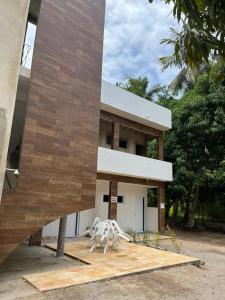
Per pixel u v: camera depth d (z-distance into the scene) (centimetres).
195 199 1761
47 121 630
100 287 515
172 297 484
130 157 1327
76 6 746
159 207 1507
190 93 1833
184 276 623
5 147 470
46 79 643
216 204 1947
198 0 312
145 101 1424
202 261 808
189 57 375
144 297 477
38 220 579
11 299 439
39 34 644
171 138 1744
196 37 360
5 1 495
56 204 618
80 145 696
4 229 523
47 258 741
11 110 485
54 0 690
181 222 1944
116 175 1310
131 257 756
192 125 1617
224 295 509
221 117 1548
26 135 587
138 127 1449
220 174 1510
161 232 1473
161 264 678
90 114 737
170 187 1678
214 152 1659
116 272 593
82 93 723
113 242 867
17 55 503
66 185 645
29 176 578
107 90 1238
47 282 514
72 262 704
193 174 1575
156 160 1464
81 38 745
